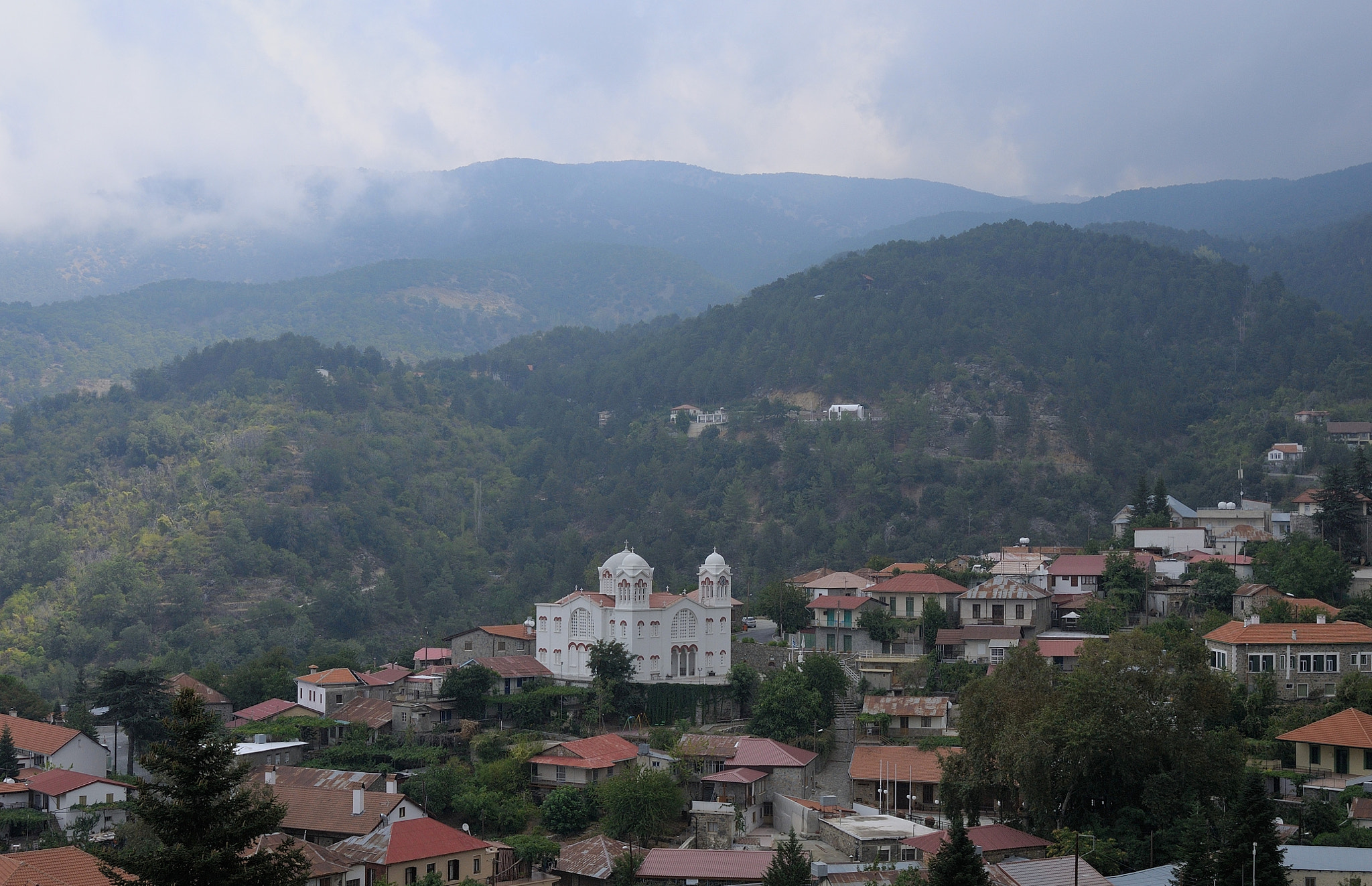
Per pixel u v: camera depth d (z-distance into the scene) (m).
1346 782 123.56
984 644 178.62
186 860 66.31
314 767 145.75
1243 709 144.25
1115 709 117.12
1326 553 186.50
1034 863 103.81
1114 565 198.25
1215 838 111.12
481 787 141.88
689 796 140.00
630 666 172.12
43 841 117.00
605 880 116.06
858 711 167.50
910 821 128.12
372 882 106.94
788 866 105.06
